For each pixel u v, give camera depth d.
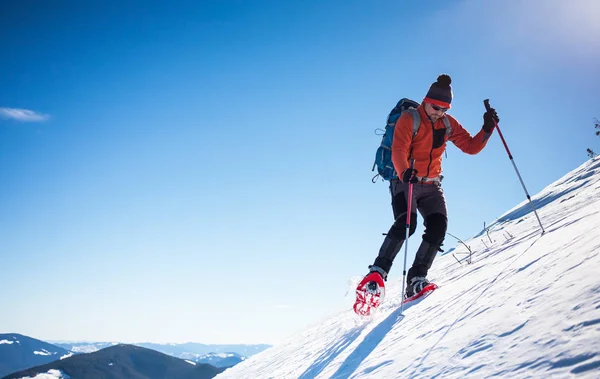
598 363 1.04
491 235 6.96
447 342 1.90
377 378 2.05
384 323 3.32
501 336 1.57
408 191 3.89
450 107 3.97
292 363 4.44
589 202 4.43
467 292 2.61
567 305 1.44
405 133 3.96
